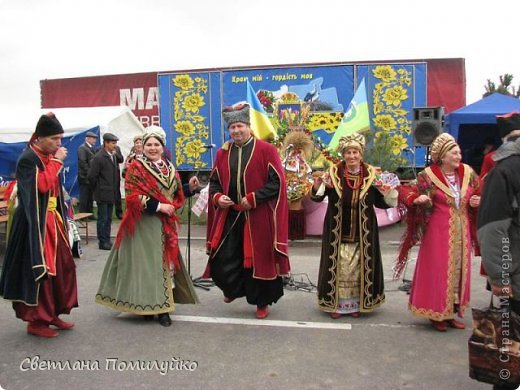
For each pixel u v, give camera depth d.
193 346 4.29
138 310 4.66
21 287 4.25
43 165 4.22
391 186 4.78
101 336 4.51
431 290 4.49
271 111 12.91
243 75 13.06
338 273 4.91
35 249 4.10
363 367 3.88
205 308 5.30
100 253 8.12
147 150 4.69
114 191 8.41
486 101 11.20
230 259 4.97
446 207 4.45
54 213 4.42
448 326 4.68
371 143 10.83
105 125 12.84
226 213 4.98
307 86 12.80
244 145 4.95
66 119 12.87
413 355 4.08
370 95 12.60
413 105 12.50
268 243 4.84
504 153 2.89
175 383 3.64
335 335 4.51
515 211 2.87
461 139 13.52
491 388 3.53
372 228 4.88
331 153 7.61
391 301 5.48
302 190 8.31
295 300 5.57
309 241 8.55
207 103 13.33
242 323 4.84
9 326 4.77
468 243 4.51
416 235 4.64
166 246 4.76
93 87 15.50
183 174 13.96
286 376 3.74
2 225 10.34
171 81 13.43
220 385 3.61
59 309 4.49
